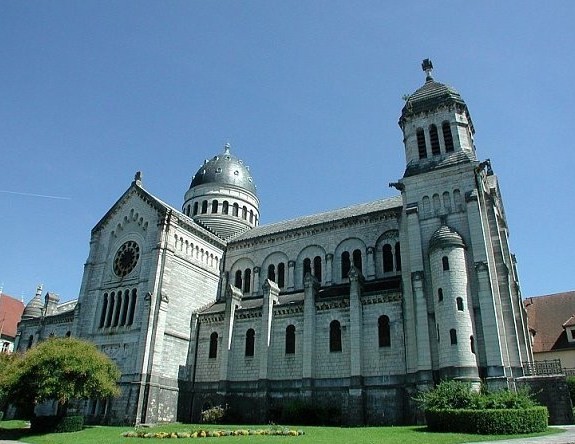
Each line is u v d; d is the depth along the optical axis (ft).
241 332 162.71
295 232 186.29
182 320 170.81
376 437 85.05
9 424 151.12
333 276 171.63
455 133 154.10
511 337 126.62
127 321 167.63
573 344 181.88
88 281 187.01
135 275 174.40
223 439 89.45
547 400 111.96
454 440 77.10
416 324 131.75
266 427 120.26
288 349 151.43
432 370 124.47
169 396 156.25
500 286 133.80
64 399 120.16
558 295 206.49
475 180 141.69
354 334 138.72
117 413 149.18
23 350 207.00
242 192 242.99
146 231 179.32
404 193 151.84
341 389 137.08
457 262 130.00
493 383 116.26
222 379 156.25
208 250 192.65
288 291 177.58
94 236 194.59
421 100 165.17
